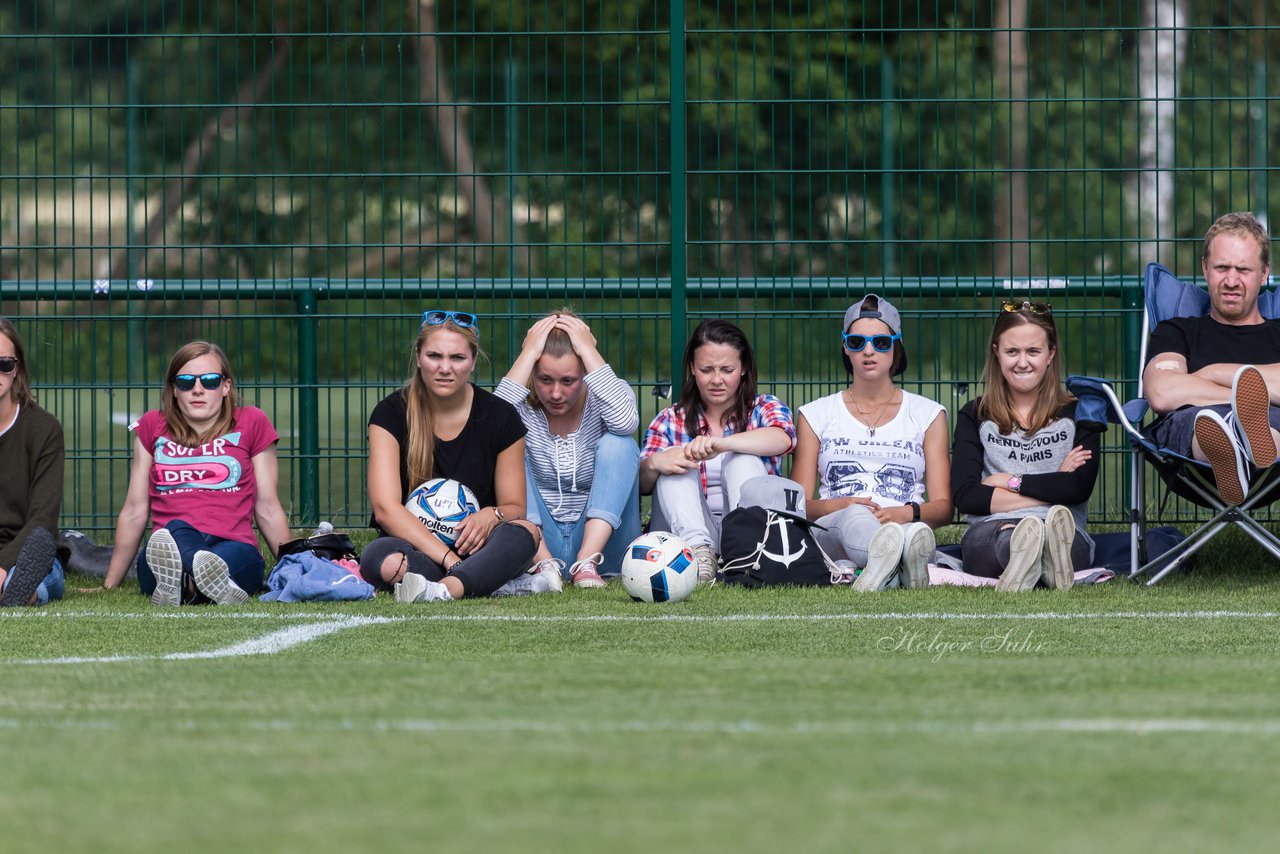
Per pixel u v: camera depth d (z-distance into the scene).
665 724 10.43
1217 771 9.00
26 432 19.31
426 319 19.86
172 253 70.06
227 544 19.19
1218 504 19.50
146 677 12.63
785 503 20.33
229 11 69.19
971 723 10.42
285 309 45.19
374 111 66.62
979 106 57.16
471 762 9.30
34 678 12.62
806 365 24.64
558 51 54.38
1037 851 7.41
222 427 20.00
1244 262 20.80
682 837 7.69
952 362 24.48
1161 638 14.96
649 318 24.06
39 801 8.49
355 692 11.82
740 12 52.25
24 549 18.39
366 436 24.80
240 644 14.86
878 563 19.11
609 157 52.25
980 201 56.03
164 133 24.70
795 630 15.63
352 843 7.63
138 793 8.64
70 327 39.00
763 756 9.41
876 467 21.41
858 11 53.12
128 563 20.42
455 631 15.71
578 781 8.82
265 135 69.25
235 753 9.62
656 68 23.98
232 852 7.50
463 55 66.06
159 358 24.66
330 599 18.45
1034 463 20.75
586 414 21.06
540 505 20.95
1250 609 17.23
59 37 24.78
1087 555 20.30
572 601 18.34
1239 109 64.12
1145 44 65.12
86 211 71.38
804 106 51.53
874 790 8.59
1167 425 19.72
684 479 20.78
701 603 18.02
